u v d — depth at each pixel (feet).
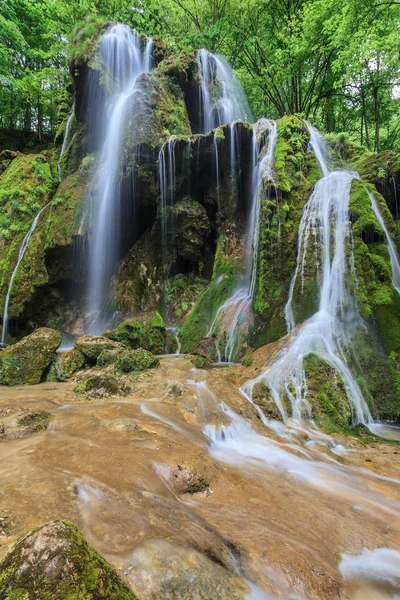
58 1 60.85
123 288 44.98
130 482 9.61
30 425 13.88
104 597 4.66
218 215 41.09
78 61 47.85
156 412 16.49
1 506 7.97
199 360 26.71
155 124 43.11
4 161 59.00
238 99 59.41
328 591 7.12
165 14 67.97
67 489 8.91
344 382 19.85
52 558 4.71
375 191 29.01
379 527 9.62
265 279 28.94
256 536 8.41
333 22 43.65
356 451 15.06
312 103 62.85
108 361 24.73
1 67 62.69
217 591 6.02
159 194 42.65
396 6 38.86
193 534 7.48
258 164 35.65
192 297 40.93
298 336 23.70
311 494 11.15
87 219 44.65
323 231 27.32
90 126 52.75
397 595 7.34
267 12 59.62
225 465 12.57
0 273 45.19
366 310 23.03
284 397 19.02
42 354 25.95
